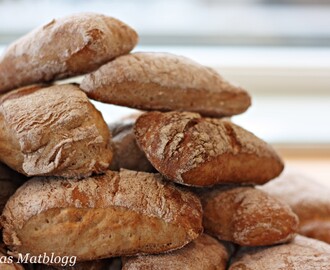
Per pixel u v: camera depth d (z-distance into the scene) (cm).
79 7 92
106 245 40
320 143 84
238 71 94
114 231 40
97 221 40
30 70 45
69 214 40
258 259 44
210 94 45
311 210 54
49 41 43
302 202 55
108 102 44
